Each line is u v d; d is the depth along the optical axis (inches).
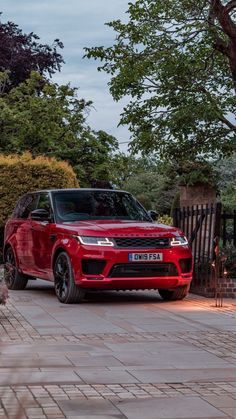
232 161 932.0
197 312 429.7
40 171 816.3
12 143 994.1
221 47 615.8
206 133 675.4
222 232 591.2
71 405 214.8
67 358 284.2
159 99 660.7
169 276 466.6
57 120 1031.6
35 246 514.3
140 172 1337.4
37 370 260.7
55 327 364.5
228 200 896.3
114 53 670.5
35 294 526.0
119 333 347.9
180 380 248.4
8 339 328.5
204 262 536.7
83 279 450.0
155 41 651.5
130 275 455.8
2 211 810.8
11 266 556.1
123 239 457.4
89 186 1022.4
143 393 230.2
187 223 575.5
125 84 667.4
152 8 642.2
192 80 665.6
